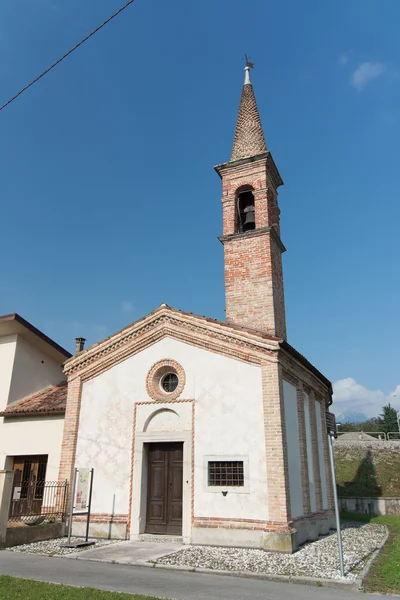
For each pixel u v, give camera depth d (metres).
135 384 17.33
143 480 16.31
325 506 21.06
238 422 15.34
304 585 10.09
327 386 23.70
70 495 16.86
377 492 35.72
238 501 14.58
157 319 17.56
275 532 13.62
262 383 15.38
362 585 10.04
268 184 22.09
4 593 8.62
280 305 20.81
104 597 8.44
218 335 16.44
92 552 13.44
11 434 20.11
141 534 15.77
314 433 20.14
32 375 22.52
